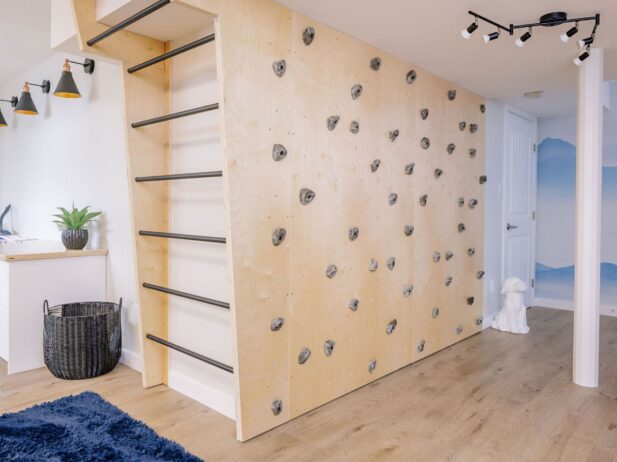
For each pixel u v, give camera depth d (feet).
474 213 12.55
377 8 7.16
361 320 8.80
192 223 7.91
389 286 9.50
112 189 9.86
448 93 11.18
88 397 7.97
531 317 14.82
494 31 8.02
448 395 8.49
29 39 10.94
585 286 8.93
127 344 9.75
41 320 9.53
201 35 7.52
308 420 7.45
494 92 12.26
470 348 11.44
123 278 9.74
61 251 9.66
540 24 7.51
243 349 6.63
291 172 7.27
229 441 6.71
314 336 7.80
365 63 8.64
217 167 7.34
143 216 8.11
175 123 8.11
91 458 5.99
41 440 6.42
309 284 7.66
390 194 9.43
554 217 16.21
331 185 8.01
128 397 8.13
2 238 12.46
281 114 7.07
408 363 10.14
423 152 10.37
